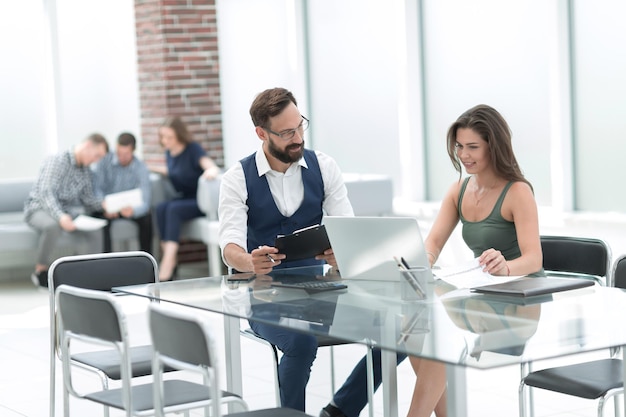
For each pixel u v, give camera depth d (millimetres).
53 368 4633
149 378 6246
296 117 4438
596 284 3947
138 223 9914
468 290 3814
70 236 9641
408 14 9438
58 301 3855
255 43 10922
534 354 2822
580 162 8148
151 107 10852
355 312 3459
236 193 4609
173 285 4277
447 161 9422
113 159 10102
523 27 8492
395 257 3730
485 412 5309
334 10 10453
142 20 10852
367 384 4410
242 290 4031
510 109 8711
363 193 9414
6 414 5613
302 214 4664
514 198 4363
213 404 3113
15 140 10789
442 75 9367
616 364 4031
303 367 4285
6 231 9617
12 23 10727
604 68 7855
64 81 10898
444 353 2844
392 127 9891
